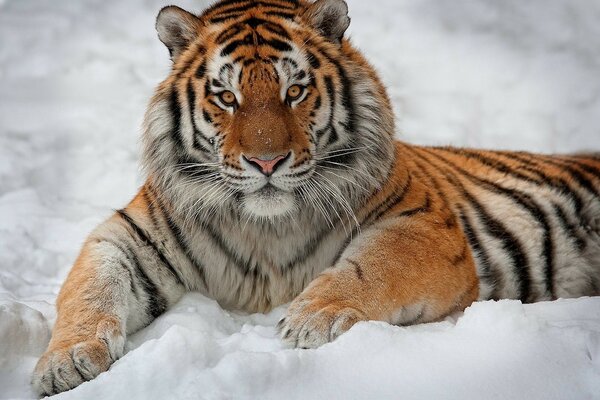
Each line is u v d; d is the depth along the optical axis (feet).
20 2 65.21
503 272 34.94
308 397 22.63
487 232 35.04
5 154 48.24
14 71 57.77
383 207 31.09
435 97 54.13
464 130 50.88
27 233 39.86
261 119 28.40
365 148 30.55
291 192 28.89
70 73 57.57
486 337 24.53
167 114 30.78
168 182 30.66
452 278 29.50
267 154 27.89
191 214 30.50
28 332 28.14
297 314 26.78
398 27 61.00
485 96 54.34
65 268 37.58
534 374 23.08
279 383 22.95
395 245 29.22
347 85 30.42
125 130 51.26
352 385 23.09
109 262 29.07
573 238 36.94
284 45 29.76
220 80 29.58
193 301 30.12
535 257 35.86
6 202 43.50
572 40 59.52
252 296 31.40
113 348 26.35
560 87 54.70
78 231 40.75
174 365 23.84
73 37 61.21
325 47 30.60
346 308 26.68
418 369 23.56
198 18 31.30
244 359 23.06
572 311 27.30
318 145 29.63
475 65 57.11
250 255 30.89
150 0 65.26
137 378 23.66
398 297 28.04
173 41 31.50
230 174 28.76
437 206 32.04
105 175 47.01
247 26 30.32
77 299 27.89
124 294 28.73
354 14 62.64
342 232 30.78
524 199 36.40
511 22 61.46
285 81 29.27
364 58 32.14
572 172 38.06
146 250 30.25
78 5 64.90
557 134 50.78
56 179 46.78
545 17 61.77
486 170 37.06
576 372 23.02
